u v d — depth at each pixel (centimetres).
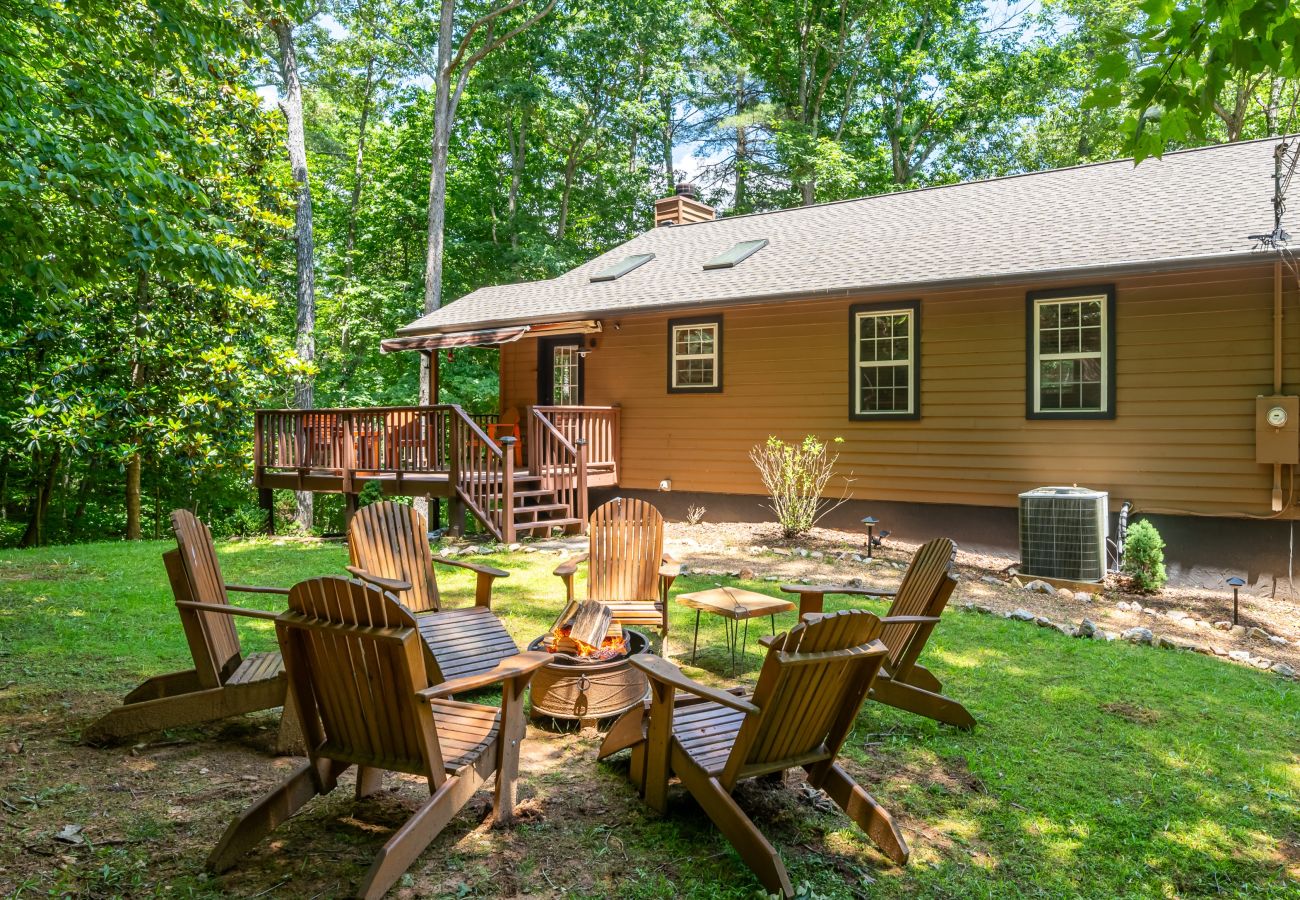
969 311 930
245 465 1323
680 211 1591
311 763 280
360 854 272
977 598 696
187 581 352
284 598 662
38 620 575
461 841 282
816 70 2584
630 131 2402
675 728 313
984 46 2430
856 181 2394
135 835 280
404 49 2089
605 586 548
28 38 636
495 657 417
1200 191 925
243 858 269
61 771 330
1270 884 272
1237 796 334
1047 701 440
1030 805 322
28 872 255
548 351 1349
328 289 2225
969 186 1226
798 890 255
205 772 333
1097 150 2284
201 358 1230
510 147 2388
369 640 253
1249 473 775
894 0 2358
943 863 279
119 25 615
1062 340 876
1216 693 461
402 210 2298
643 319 1195
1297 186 852
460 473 956
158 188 564
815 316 1038
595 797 318
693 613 629
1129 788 339
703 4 2464
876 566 804
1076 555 761
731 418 1112
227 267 576
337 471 1095
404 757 272
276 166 1539
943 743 381
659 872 266
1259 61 296
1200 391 798
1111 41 320
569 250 2345
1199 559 802
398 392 2058
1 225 506
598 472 1179
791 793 327
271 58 1435
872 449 1000
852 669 281
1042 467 888
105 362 1207
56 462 1438
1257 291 767
